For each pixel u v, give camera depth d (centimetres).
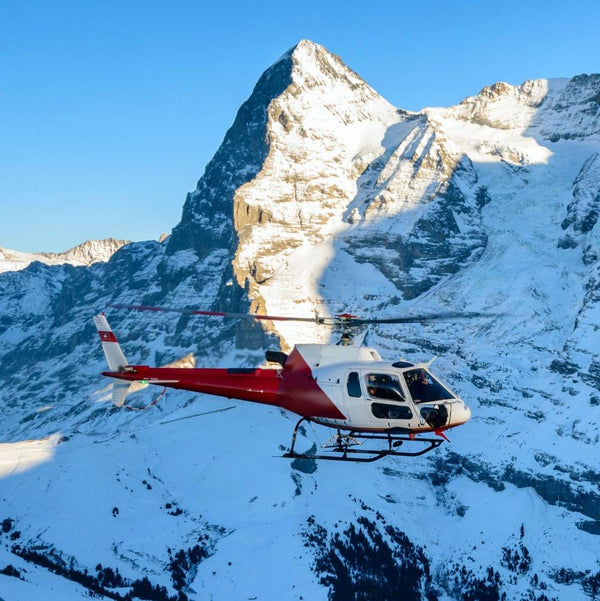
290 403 5775
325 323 5628
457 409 5472
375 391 5456
